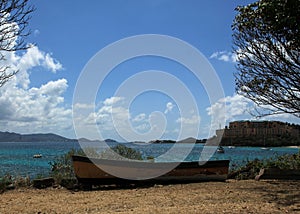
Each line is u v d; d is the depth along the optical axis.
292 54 10.02
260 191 10.18
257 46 10.56
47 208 8.17
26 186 11.77
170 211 7.46
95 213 7.50
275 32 9.77
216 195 9.53
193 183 12.25
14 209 8.09
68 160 12.87
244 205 8.05
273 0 8.79
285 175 13.28
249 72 11.09
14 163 25.00
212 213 7.21
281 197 9.15
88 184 11.51
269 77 10.66
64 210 7.92
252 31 10.53
